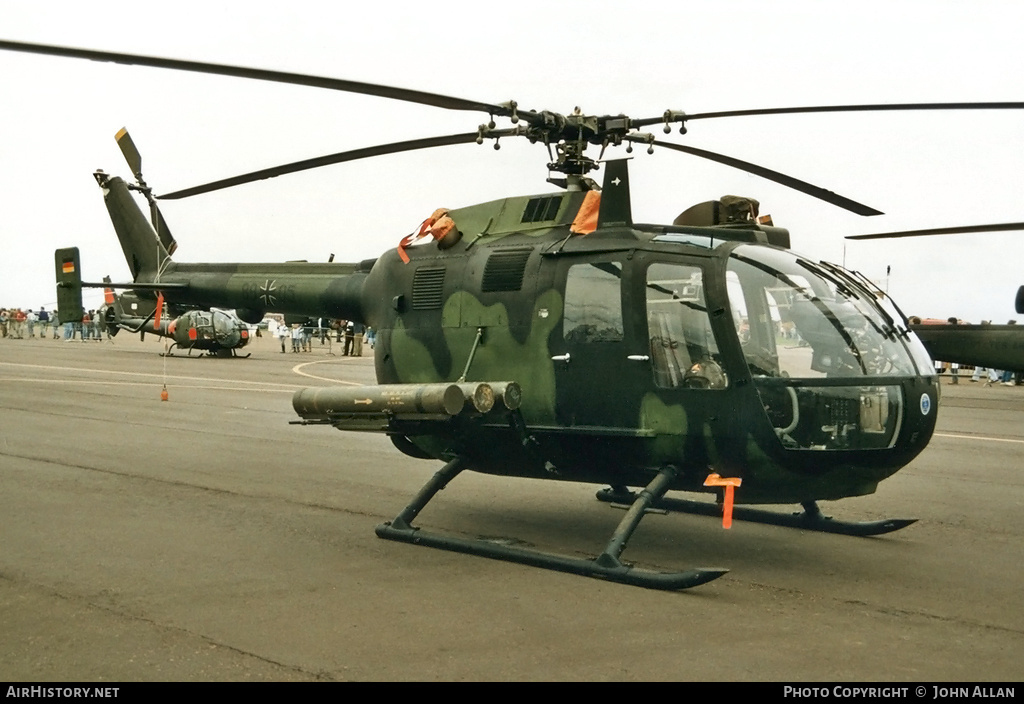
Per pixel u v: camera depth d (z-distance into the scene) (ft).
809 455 19.81
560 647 16.44
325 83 19.45
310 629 17.38
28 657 15.85
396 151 23.76
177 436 45.96
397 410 23.21
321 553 23.43
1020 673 15.40
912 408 20.44
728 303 20.35
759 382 20.02
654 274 21.53
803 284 21.02
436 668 15.38
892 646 16.71
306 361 115.14
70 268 42.24
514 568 22.03
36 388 69.56
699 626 17.71
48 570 21.48
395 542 24.72
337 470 37.06
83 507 28.84
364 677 14.98
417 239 26.45
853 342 20.56
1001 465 40.19
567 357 22.54
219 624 17.66
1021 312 54.95
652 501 21.35
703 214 24.12
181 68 18.37
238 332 113.70
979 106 20.56
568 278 22.89
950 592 20.39
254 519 27.61
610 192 23.08
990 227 35.37
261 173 24.63
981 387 100.32
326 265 32.19
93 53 17.28
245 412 56.80
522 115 22.22
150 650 16.21
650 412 21.33
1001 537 26.13
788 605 19.21
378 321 27.25
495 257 24.45
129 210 50.01
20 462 37.19
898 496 32.78
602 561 21.01
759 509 28.17
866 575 21.80
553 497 31.81
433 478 25.48
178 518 27.55
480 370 24.38
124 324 117.39
